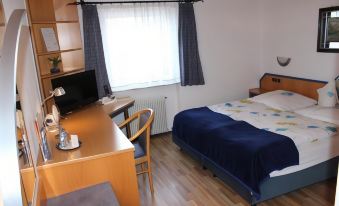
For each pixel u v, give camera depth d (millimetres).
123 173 2176
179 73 4512
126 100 3764
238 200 2775
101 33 3926
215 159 3018
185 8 4230
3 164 907
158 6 4160
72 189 2053
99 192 1942
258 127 3119
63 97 3121
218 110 3865
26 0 2922
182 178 3246
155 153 3965
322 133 2803
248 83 5066
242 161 2602
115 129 2604
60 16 3564
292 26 4262
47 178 1971
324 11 3705
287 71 4488
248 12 4766
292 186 2693
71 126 2754
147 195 2941
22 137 1502
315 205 2615
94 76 3629
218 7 4562
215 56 4727
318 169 2797
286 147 2607
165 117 4539
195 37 4375
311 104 3746
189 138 3500
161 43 4293
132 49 4156
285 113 3561
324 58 3844
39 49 3256
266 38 4812
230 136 2928
